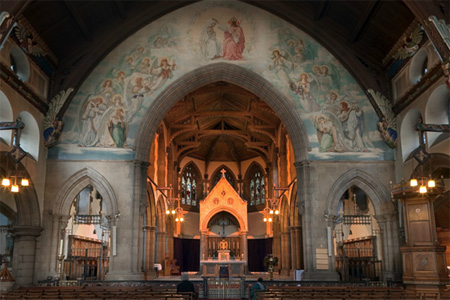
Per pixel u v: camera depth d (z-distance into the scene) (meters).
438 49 19.36
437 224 29.11
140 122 28.56
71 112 28.34
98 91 28.81
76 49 28.20
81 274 31.34
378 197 27.78
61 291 18.59
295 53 29.73
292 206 37.88
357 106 28.95
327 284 25.02
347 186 28.03
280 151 42.03
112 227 26.83
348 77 29.36
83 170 27.56
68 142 27.89
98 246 35.44
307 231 27.34
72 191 27.47
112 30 28.80
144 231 36.53
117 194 27.39
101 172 27.64
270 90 29.25
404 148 27.06
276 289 19.59
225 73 29.61
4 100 22.69
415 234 21.44
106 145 28.06
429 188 20.70
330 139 28.52
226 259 36.97
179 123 42.81
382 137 28.28
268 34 29.98
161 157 41.59
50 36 25.55
